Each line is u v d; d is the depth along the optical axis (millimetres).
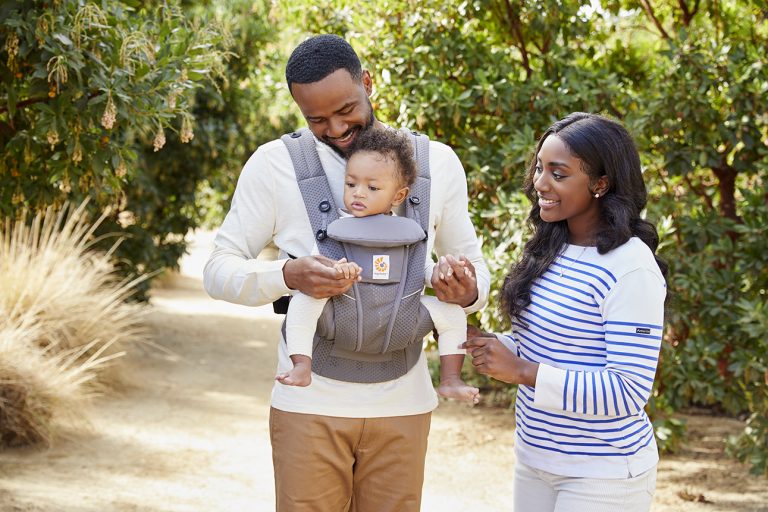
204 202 13461
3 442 5516
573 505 2283
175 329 10023
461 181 2547
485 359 2289
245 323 10758
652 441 2357
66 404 5820
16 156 4039
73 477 5031
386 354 2363
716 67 5445
